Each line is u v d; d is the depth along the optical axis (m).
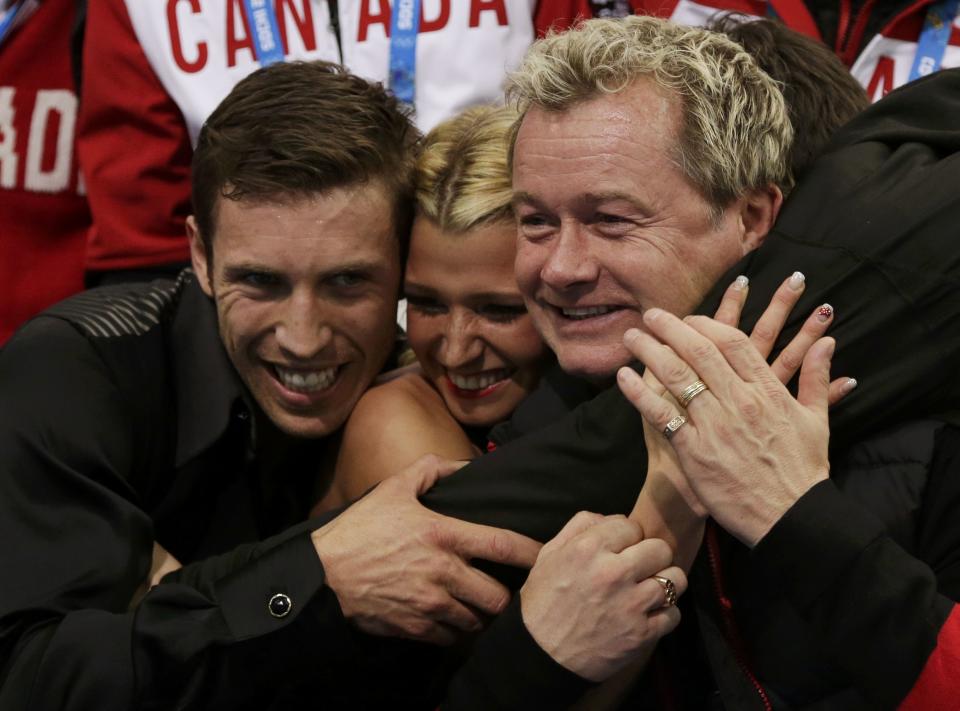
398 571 3.40
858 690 3.06
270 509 4.27
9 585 3.59
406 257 3.99
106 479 3.82
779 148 3.56
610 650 3.19
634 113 3.39
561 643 3.20
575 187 3.41
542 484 3.45
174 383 4.10
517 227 3.69
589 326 3.57
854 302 3.27
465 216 3.78
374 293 3.92
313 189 3.73
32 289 6.24
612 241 3.45
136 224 5.72
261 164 3.71
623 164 3.38
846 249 3.30
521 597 3.28
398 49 5.56
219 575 3.60
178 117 5.73
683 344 3.11
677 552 3.29
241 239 3.78
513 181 3.59
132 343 4.06
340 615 3.41
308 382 3.98
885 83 5.38
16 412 3.80
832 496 3.03
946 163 3.40
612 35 3.47
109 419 3.88
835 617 3.00
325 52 5.62
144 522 3.76
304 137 3.71
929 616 2.95
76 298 4.27
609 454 3.39
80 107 5.88
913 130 3.57
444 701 3.47
